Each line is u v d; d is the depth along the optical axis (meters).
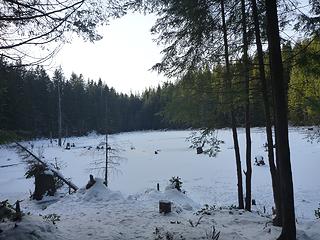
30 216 8.48
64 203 13.37
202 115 11.00
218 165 26.67
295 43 8.64
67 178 21.72
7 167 28.83
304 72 8.38
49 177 17.88
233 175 22.55
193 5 10.41
